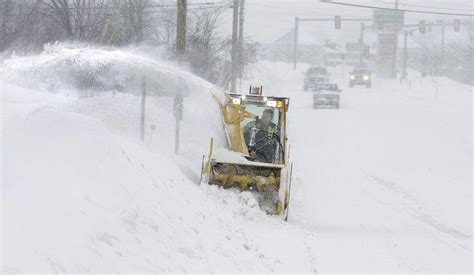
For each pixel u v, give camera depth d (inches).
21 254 486.9
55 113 872.9
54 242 533.3
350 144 2716.5
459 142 2896.2
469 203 1552.7
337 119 3961.6
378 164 2169.0
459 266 1010.1
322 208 1425.9
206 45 3176.7
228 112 1285.7
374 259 1010.1
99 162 819.4
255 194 1232.8
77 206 628.4
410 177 1915.6
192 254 732.0
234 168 1248.8
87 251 552.1
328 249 1040.2
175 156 1531.7
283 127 1337.4
